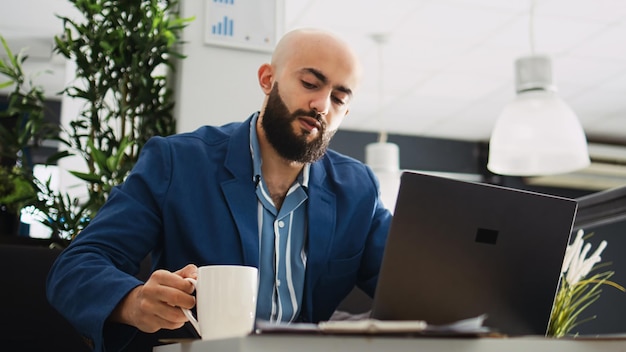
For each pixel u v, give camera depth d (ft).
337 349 2.64
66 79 11.90
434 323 3.53
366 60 16.19
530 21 14.11
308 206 4.95
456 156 21.99
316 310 4.95
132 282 3.69
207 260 4.56
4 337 4.76
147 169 4.70
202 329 3.35
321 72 4.74
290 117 4.75
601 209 5.68
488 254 3.66
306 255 4.90
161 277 3.47
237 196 4.76
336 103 4.86
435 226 3.54
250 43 7.97
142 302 3.46
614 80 17.29
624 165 22.35
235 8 7.98
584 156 12.26
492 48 15.47
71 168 11.12
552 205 3.81
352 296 5.63
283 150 4.81
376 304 3.48
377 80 17.33
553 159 12.82
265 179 4.99
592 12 13.69
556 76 17.02
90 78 7.47
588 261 4.60
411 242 3.50
